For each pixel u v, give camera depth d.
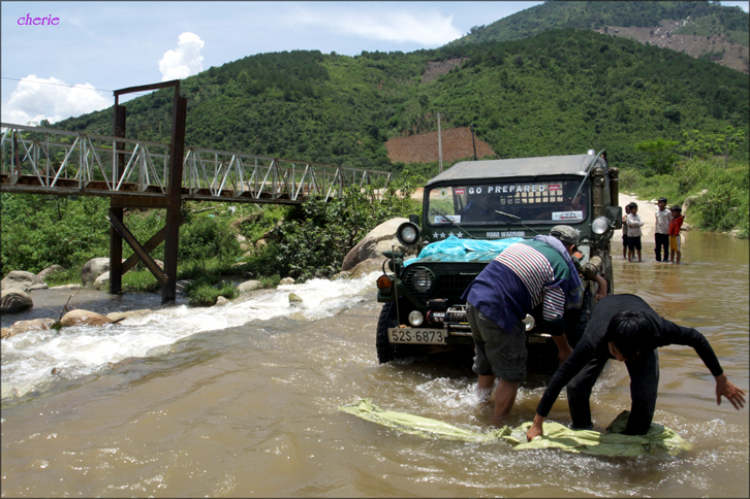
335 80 166.00
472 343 4.53
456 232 5.59
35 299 11.44
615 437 3.29
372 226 15.08
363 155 102.50
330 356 5.55
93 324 7.88
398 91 169.00
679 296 7.64
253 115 110.38
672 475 2.91
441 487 2.87
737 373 4.45
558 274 3.81
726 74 141.50
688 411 3.74
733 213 19.62
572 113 119.75
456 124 116.44
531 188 5.42
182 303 10.80
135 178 16.61
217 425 3.71
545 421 3.74
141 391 4.52
